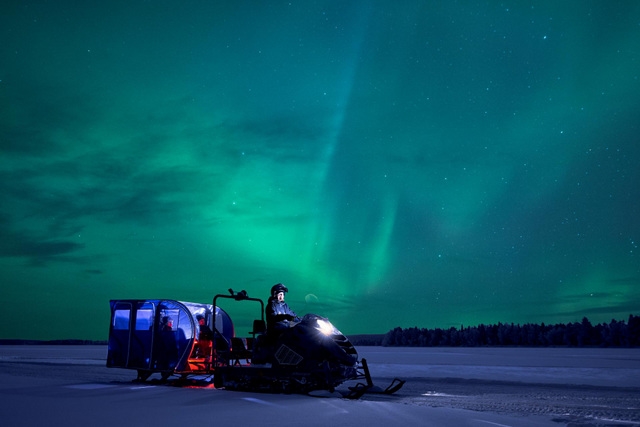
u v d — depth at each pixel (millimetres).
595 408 11984
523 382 19188
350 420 8797
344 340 14039
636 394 15094
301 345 13586
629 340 130500
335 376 13438
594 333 139125
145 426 8078
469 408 11828
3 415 9117
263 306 15531
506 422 8852
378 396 13805
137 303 17766
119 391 13688
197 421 8602
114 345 18047
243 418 8961
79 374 21891
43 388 14578
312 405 10789
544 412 11234
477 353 62188
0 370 24781
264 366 14289
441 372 24500
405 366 29875
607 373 23750
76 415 9195
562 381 19484
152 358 16922
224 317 18484
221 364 15414
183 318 17500
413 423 8539
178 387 15234
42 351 65750
